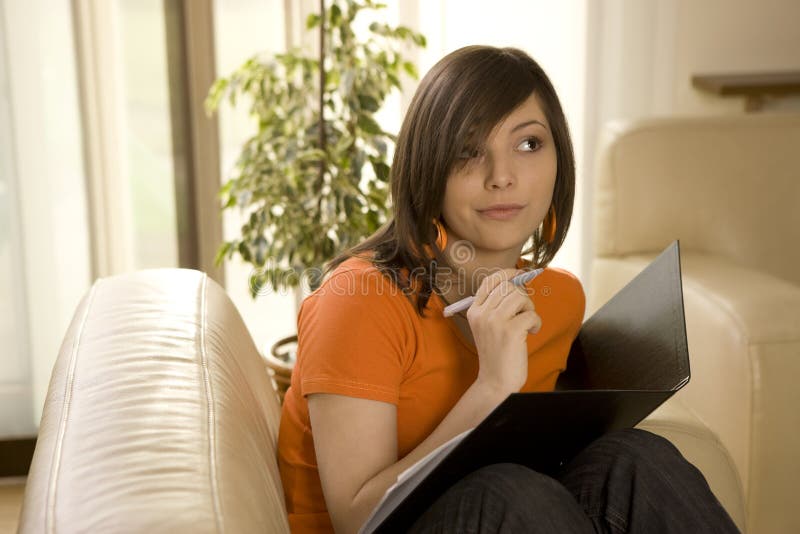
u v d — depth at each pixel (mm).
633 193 1990
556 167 1162
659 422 1298
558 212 1232
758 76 2500
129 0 2154
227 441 906
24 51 2119
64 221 2227
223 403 991
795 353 1574
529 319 1048
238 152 2309
